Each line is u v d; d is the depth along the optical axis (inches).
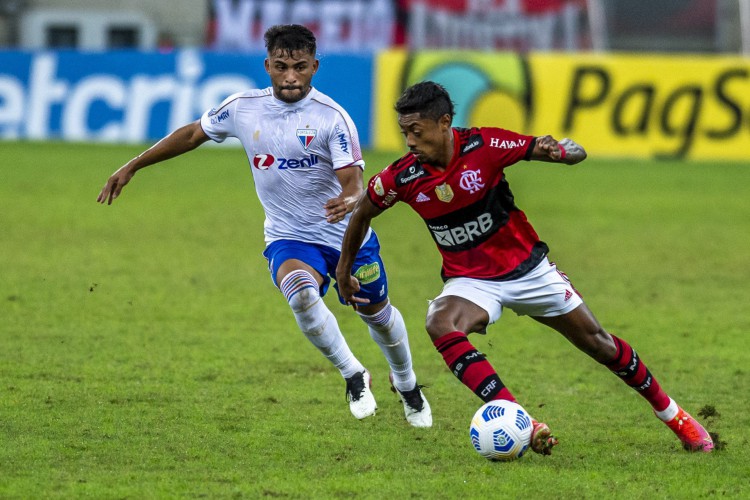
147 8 4180.6
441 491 673.6
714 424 852.6
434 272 1558.8
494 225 729.6
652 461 748.0
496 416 705.0
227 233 1870.1
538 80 2957.7
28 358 1032.8
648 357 1097.4
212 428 815.7
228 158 3029.0
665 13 4165.8
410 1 4052.7
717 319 1288.1
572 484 690.8
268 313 1282.0
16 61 3004.4
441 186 712.4
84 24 4170.8
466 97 2962.6
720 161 2970.0
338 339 815.7
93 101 2984.7
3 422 814.5
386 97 2974.9
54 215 1999.3
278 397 919.0
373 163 2664.9
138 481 683.4
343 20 4047.7
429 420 834.2
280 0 4037.9
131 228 1893.5
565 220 2065.7
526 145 707.4
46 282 1422.2
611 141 2970.0
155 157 853.8
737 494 677.9
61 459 726.5
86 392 914.1
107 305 1298.0
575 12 4111.7
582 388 970.7
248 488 673.0
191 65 2960.1
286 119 825.5
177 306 1306.6
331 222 792.9
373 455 754.2
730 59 2950.3
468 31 4082.2
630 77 2952.8
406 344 833.5
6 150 2923.2
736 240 1884.8
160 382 958.4
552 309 745.0
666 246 1814.7
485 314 733.3
